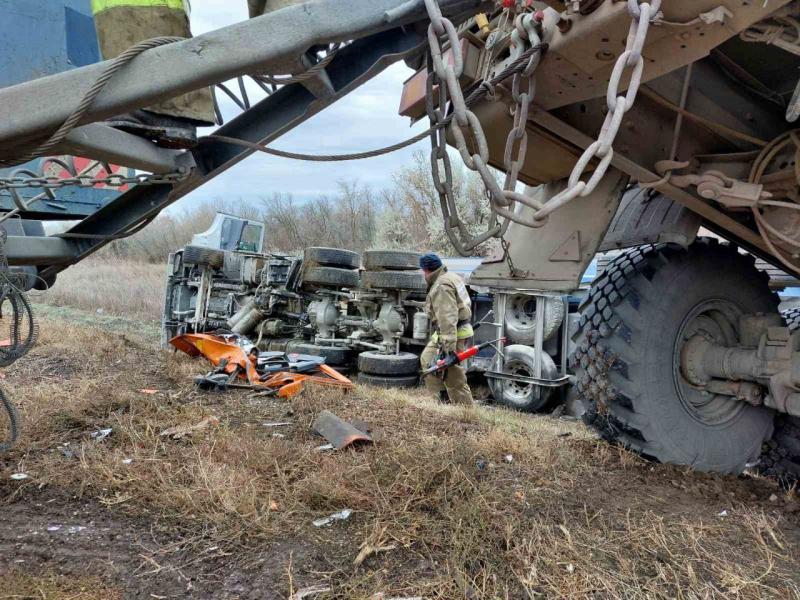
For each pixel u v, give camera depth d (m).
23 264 3.35
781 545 2.48
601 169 1.76
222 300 9.89
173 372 5.25
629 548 2.39
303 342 8.80
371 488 2.79
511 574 2.12
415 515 2.54
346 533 2.39
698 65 2.78
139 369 5.38
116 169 3.30
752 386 3.40
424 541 2.32
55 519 2.39
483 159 1.95
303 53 2.29
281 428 3.83
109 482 2.71
